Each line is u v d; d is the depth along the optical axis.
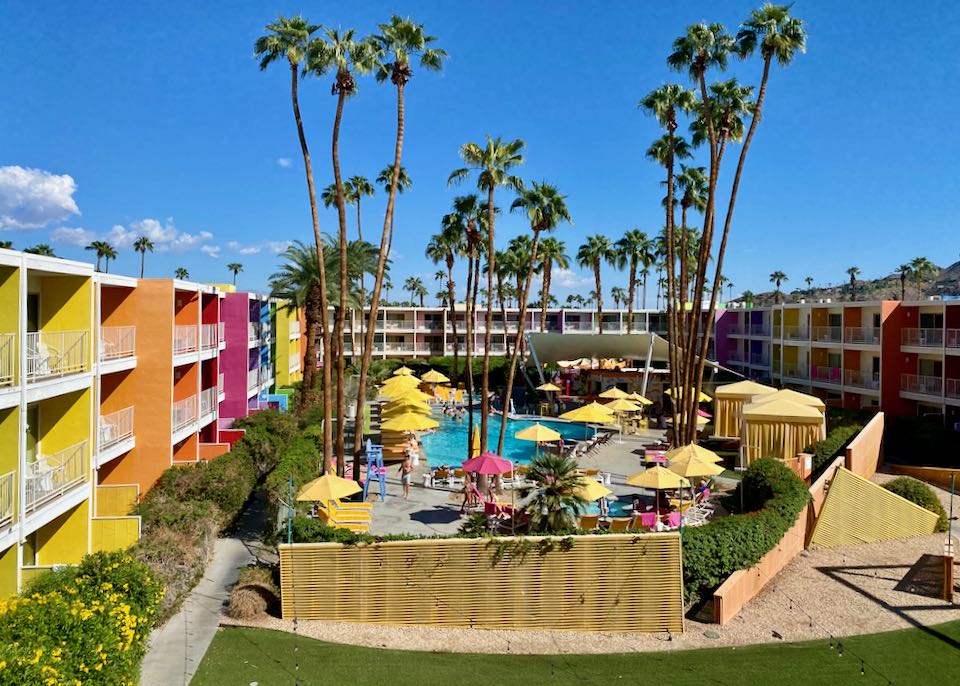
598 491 17.14
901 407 38.66
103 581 11.24
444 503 22.61
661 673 12.53
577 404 45.59
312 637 13.51
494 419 44.16
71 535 16.45
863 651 13.67
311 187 22.56
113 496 18.95
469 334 27.94
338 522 18.55
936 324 37.47
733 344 61.78
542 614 14.27
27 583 11.90
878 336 40.19
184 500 18.67
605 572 14.30
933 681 12.57
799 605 15.97
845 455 24.64
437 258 54.75
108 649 9.24
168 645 12.86
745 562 15.80
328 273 39.94
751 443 28.28
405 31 23.19
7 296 13.45
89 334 16.86
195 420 24.73
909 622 15.16
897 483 23.06
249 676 11.74
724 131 30.14
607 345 45.97
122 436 20.56
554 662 12.86
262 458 24.58
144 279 21.78
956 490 27.45
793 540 19.23
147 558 14.45
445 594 14.26
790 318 50.88
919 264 92.25
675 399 31.61
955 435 31.69
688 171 35.19
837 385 43.31
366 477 23.78
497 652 13.23
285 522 15.96
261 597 14.54
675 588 14.31
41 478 14.73
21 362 13.38
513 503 20.64
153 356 21.73
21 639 8.40
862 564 18.80
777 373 51.16
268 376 41.47
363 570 14.26
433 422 27.53
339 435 22.53
